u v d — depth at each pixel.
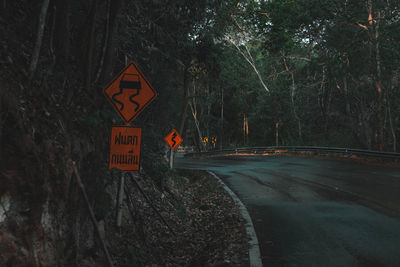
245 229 7.99
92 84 6.32
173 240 7.10
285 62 38.16
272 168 23.19
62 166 4.27
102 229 5.07
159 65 13.80
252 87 39.94
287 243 6.81
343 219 8.55
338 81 37.00
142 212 7.52
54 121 4.46
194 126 54.88
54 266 3.59
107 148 6.50
